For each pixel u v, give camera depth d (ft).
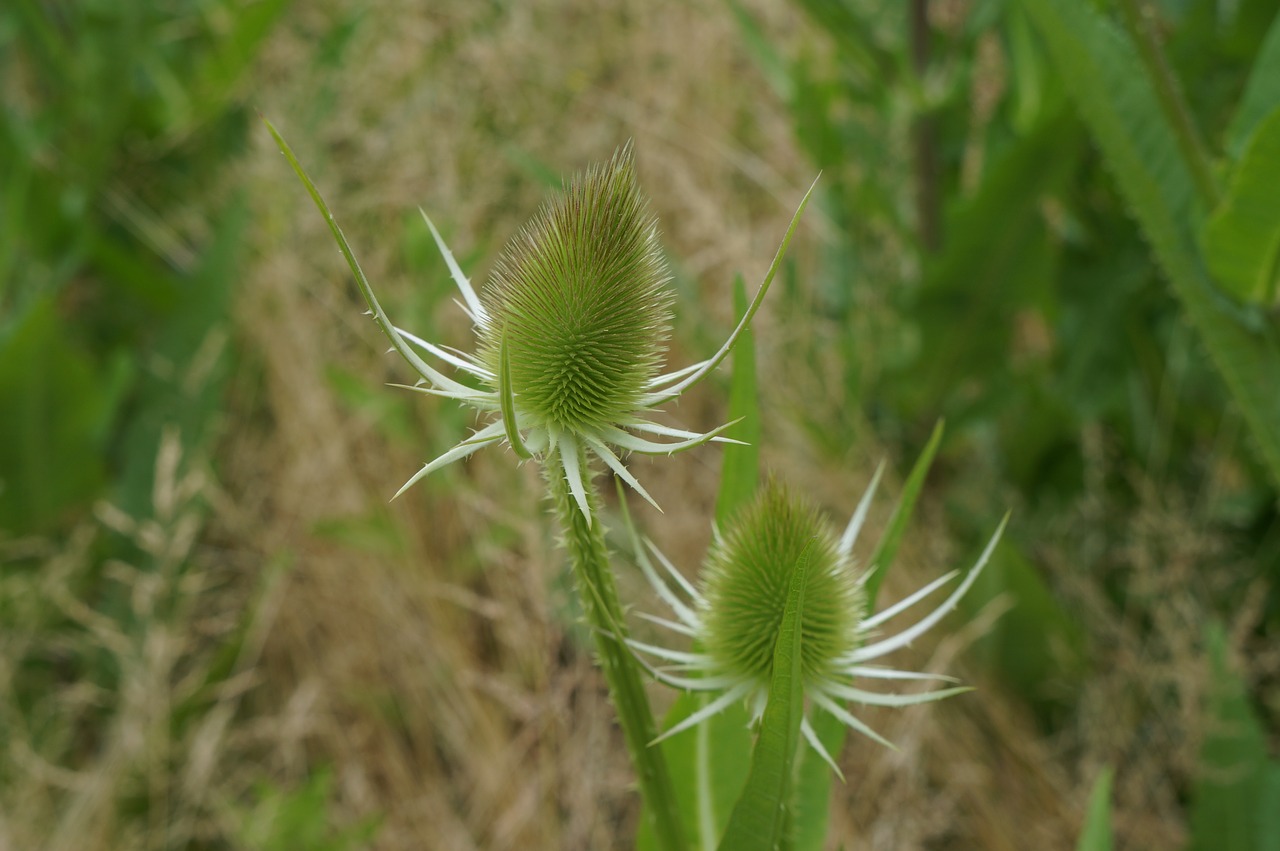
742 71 3.92
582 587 1.62
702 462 3.17
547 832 2.57
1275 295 2.07
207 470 3.16
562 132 3.68
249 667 3.05
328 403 3.17
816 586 1.63
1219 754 2.41
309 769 2.97
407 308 3.01
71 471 3.20
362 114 3.62
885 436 3.18
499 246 3.43
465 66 3.65
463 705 2.80
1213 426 3.00
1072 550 2.95
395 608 2.88
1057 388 2.93
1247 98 2.08
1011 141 2.88
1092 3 2.20
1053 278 2.96
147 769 2.72
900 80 2.83
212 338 3.18
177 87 3.78
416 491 3.11
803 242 3.46
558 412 1.57
